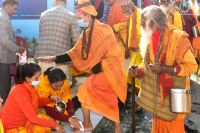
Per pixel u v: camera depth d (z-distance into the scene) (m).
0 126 4.27
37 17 9.43
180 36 3.99
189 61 3.97
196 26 9.08
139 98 4.34
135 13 6.69
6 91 6.48
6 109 4.47
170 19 6.66
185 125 6.03
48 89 5.05
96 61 4.98
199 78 9.05
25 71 4.36
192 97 7.52
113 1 7.05
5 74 6.43
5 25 6.16
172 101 4.06
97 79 5.05
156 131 4.29
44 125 4.38
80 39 5.11
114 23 6.91
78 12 4.99
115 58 4.96
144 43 4.16
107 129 5.73
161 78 4.14
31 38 9.47
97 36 4.96
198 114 6.55
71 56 5.24
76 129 5.39
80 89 5.20
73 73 6.79
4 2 6.23
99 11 5.41
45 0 9.41
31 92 4.44
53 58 5.30
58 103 4.94
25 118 4.48
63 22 6.25
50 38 6.28
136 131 5.70
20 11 9.43
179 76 4.09
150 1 9.70
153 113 4.22
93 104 5.07
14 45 6.28
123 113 6.55
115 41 4.98
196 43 9.06
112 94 5.07
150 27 4.04
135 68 4.39
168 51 4.01
